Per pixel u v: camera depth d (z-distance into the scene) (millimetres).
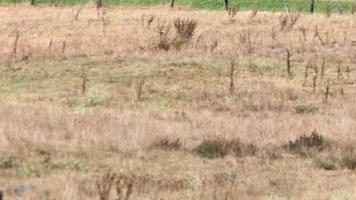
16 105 78438
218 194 47125
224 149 60938
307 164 58281
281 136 67125
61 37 134125
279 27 150250
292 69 111000
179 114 78938
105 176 50250
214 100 88938
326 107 85500
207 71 106812
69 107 81812
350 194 47438
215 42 122500
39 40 129375
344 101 89750
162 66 109000
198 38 128375
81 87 95312
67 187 45469
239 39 133875
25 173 51000
